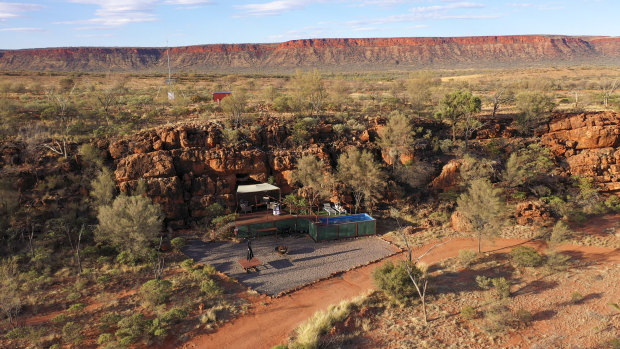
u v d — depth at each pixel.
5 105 52.09
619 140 51.75
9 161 41.38
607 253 36.12
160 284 29.30
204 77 142.12
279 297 29.73
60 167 41.50
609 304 28.31
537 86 75.81
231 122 52.41
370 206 46.66
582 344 24.36
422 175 48.47
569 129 54.16
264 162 46.97
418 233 42.06
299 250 38.03
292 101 59.91
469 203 36.97
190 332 25.31
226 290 30.36
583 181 47.81
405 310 28.34
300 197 45.81
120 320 25.66
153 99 72.75
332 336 25.09
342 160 45.66
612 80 107.06
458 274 33.47
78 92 81.12
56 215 38.16
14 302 25.25
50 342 23.66
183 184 42.78
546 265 33.91
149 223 33.25
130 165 41.59
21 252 33.72
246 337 25.03
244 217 42.00
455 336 25.31
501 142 53.91
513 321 26.66
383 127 51.75
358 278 32.97
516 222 43.66
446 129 57.56
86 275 31.61
